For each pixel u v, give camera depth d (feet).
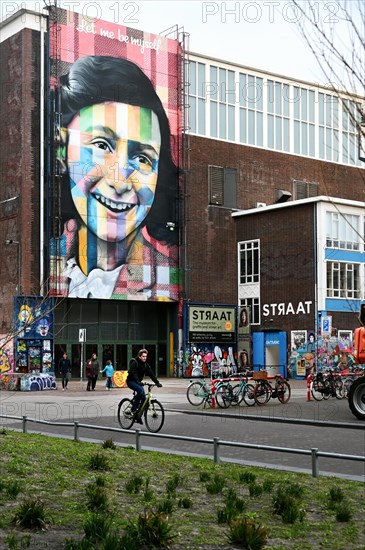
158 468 39.78
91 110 170.50
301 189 208.13
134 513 28.25
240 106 199.11
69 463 39.55
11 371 155.94
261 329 182.09
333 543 24.53
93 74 171.73
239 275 192.75
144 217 177.47
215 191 191.72
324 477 37.93
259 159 201.05
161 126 181.78
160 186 180.86
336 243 176.35
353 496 32.91
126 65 176.96
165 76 183.73
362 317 80.69
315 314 173.17
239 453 51.21
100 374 173.47
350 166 219.41
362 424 68.23
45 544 23.08
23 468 36.47
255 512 29.43
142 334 181.98
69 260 164.86
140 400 62.80
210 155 191.93
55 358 167.63
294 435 62.13
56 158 164.66
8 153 168.04
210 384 93.35
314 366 171.32
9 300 164.14
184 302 183.01
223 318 187.93
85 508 28.32
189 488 34.40
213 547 23.52
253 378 92.12
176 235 183.32
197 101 191.11
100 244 169.78
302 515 28.04
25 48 164.86
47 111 165.68
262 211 187.32
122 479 35.96
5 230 167.63
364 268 180.34
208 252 189.37
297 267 178.50
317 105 214.48
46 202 164.45
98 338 174.40
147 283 177.06
